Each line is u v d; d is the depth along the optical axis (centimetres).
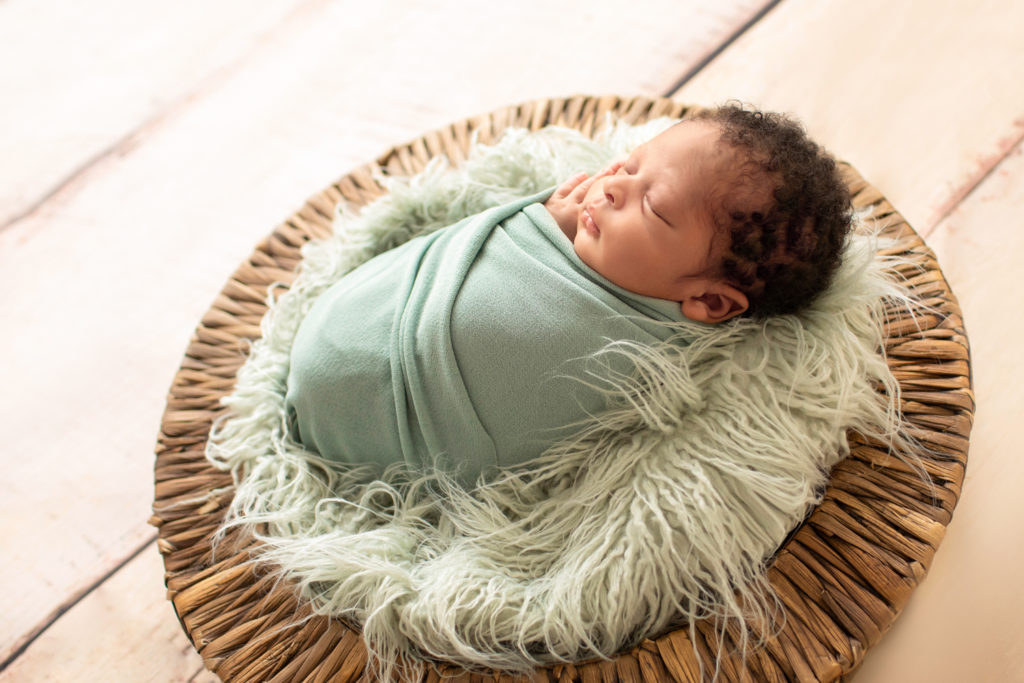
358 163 150
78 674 104
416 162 125
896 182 125
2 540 117
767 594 84
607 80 149
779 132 86
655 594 84
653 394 90
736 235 85
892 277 99
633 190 88
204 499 100
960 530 96
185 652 104
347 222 116
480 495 93
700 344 92
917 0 142
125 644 106
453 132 128
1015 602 91
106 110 161
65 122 160
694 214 85
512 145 112
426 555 92
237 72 164
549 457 94
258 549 93
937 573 93
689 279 90
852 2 145
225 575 93
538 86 152
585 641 84
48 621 109
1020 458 100
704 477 85
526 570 90
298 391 98
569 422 93
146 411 128
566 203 98
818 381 88
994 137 126
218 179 151
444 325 91
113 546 115
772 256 86
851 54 139
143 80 165
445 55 159
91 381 131
